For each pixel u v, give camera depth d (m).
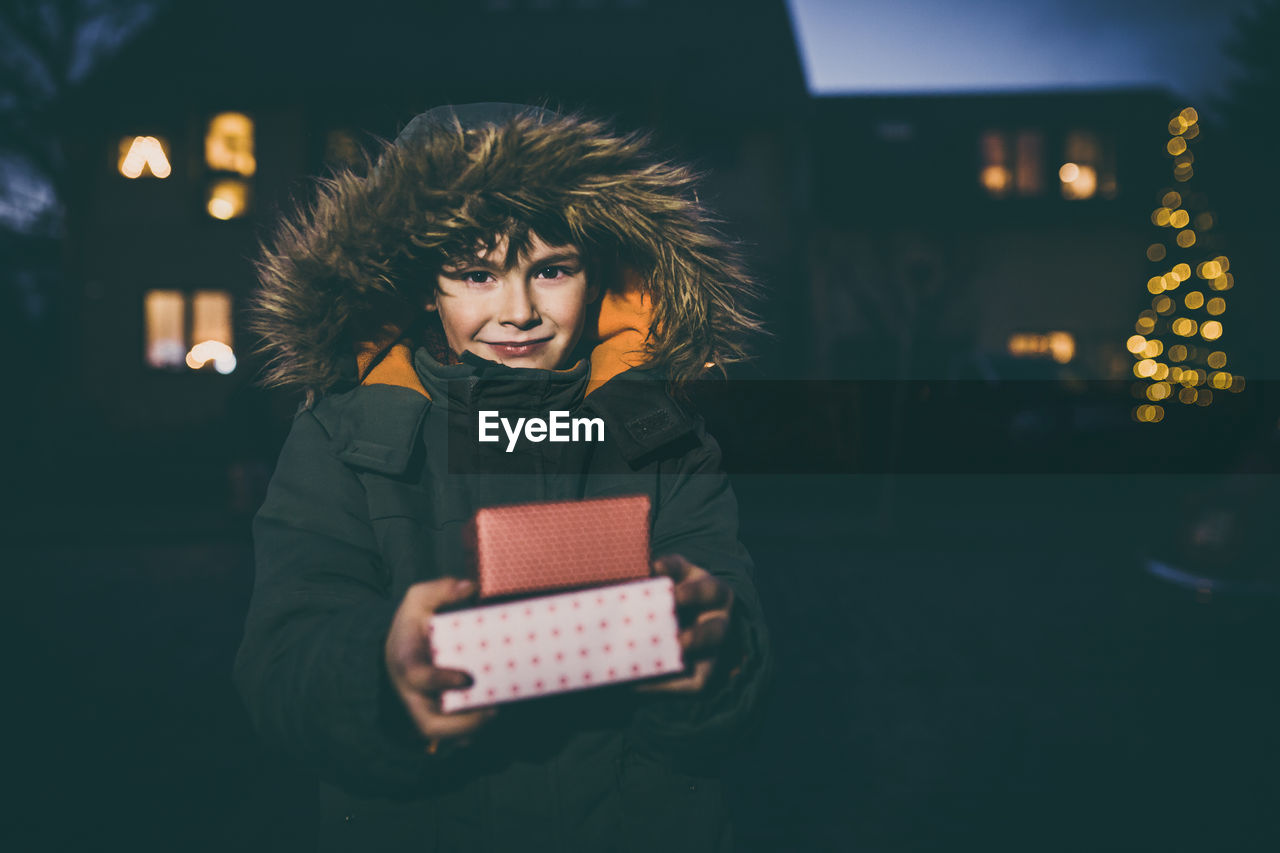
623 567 0.70
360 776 0.77
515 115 1.05
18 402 15.30
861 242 18.19
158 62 18.25
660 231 1.03
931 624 6.00
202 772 3.87
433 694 0.68
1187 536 5.20
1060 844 3.22
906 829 3.35
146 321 18.39
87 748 4.11
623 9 18.73
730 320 1.10
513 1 18.56
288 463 0.99
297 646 0.82
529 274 0.99
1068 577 7.40
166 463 14.64
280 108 17.83
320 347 0.99
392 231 0.96
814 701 4.63
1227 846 3.19
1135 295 18.67
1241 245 18.70
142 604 6.77
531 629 0.66
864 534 9.13
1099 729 4.22
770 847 3.24
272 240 1.05
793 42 18.33
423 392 1.04
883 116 19.31
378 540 0.94
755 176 18.17
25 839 3.30
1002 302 18.53
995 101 19.61
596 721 0.95
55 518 10.66
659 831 0.94
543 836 0.92
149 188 18.30
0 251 20.25
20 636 5.91
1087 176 19.14
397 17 18.62
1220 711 4.41
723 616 0.72
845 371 18.09
